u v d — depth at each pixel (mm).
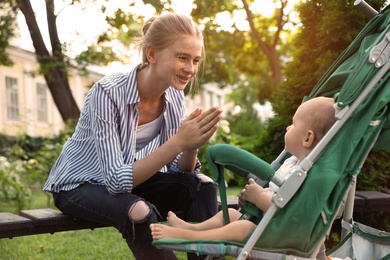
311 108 2598
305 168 2340
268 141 4516
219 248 2303
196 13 9375
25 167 7930
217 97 33875
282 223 2334
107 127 2834
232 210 2715
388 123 2625
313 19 4461
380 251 2965
